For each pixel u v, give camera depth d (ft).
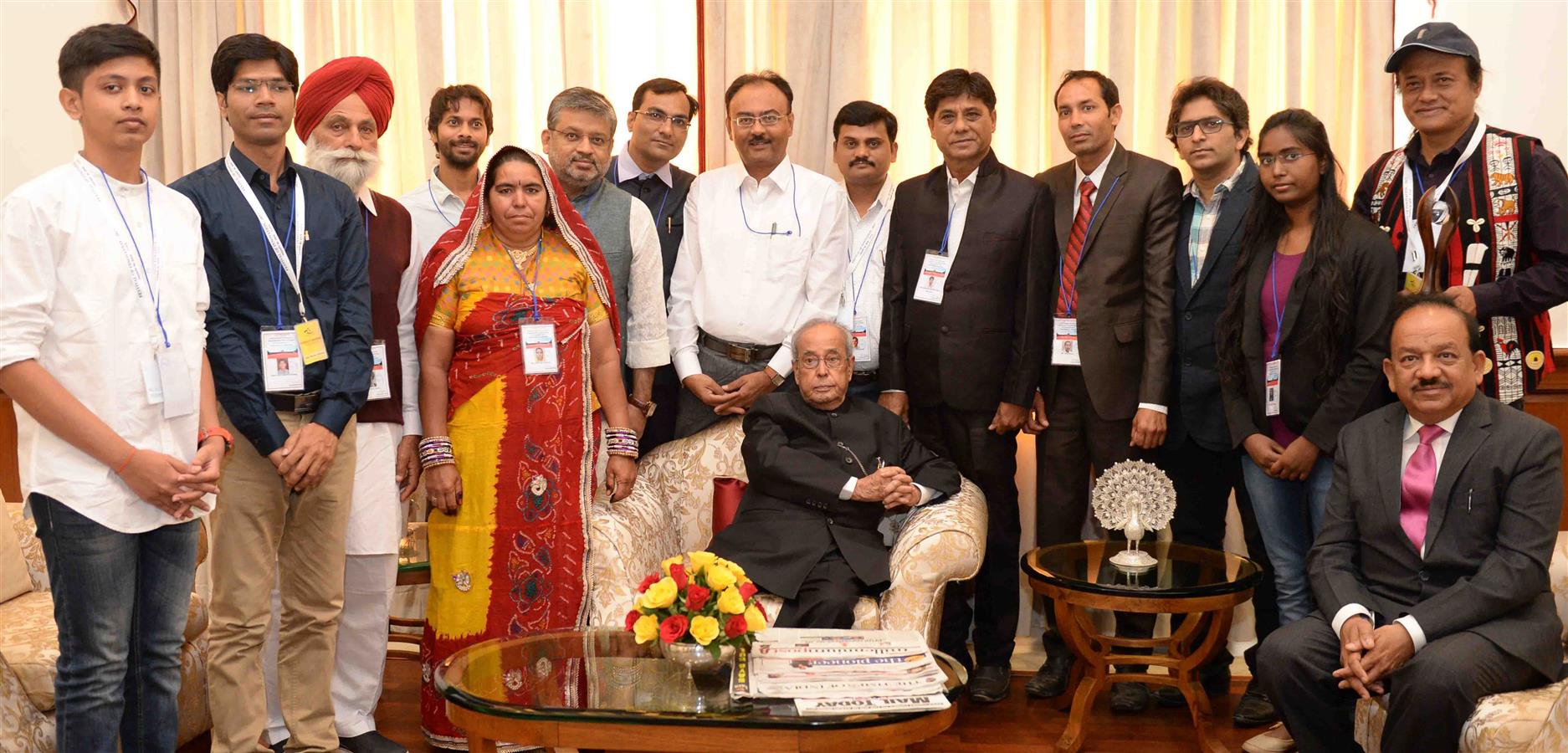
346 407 9.70
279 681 10.39
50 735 9.41
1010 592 13.08
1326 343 10.81
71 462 7.82
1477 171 10.76
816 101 14.89
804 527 11.61
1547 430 9.21
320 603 10.26
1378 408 10.52
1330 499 10.16
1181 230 12.29
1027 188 12.59
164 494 7.99
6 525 11.25
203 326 8.80
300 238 9.68
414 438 11.41
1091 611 14.37
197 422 8.41
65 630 8.05
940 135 12.57
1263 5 14.64
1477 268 10.71
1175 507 11.80
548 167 11.02
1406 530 9.66
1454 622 8.93
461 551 10.97
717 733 7.79
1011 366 12.66
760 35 15.01
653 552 12.12
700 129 15.15
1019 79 14.83
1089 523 14.42
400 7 15.48
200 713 11.45
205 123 15.33
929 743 11.78
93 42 7.79
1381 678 9.09
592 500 11.31
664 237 13.70
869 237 13.64
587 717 7.85
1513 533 9.08
